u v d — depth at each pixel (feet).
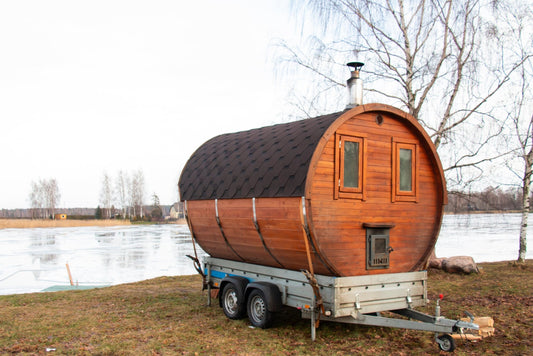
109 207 330.54
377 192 24.59
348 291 22.44
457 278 42.60
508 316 27.84
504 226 170.60
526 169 51.06
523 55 49.16
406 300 24.50
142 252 94.22
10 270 68.33
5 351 22.16
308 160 22.38
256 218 25.35
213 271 32.76
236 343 23.04
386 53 46.75
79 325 27.14
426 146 26.40
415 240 26.13
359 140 24.08
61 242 122.21
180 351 21.88
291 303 24.93
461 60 46.50
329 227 22.72
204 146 35.58
